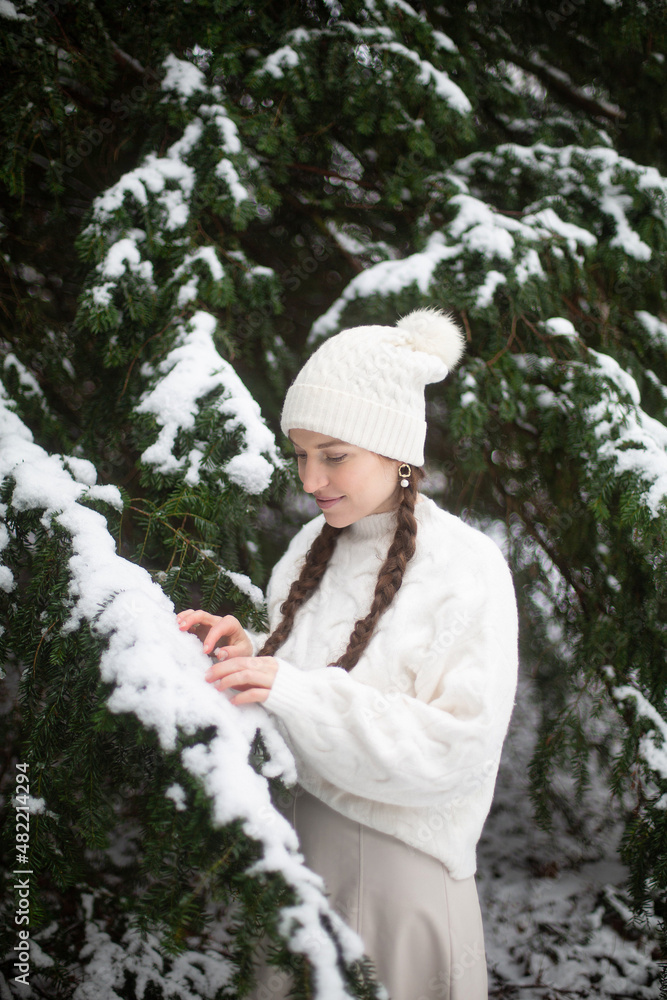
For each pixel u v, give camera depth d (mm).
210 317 1761
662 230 2037
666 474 1750
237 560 1702
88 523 1278
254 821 961
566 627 2176
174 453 1565
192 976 1886
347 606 1307
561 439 1926
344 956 932
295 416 1227
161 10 1857
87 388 2072
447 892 1194
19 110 1745
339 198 2223
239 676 1087
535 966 2133
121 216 1774
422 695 1157
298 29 1961
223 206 1801
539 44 2393
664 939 1864
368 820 1185
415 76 1927
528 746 2652
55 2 1815
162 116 1902
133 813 1620
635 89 2383
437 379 1286
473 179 2197
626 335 2195
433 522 1287
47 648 1213
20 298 1989
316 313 2357
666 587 1850
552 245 1954
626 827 1828
